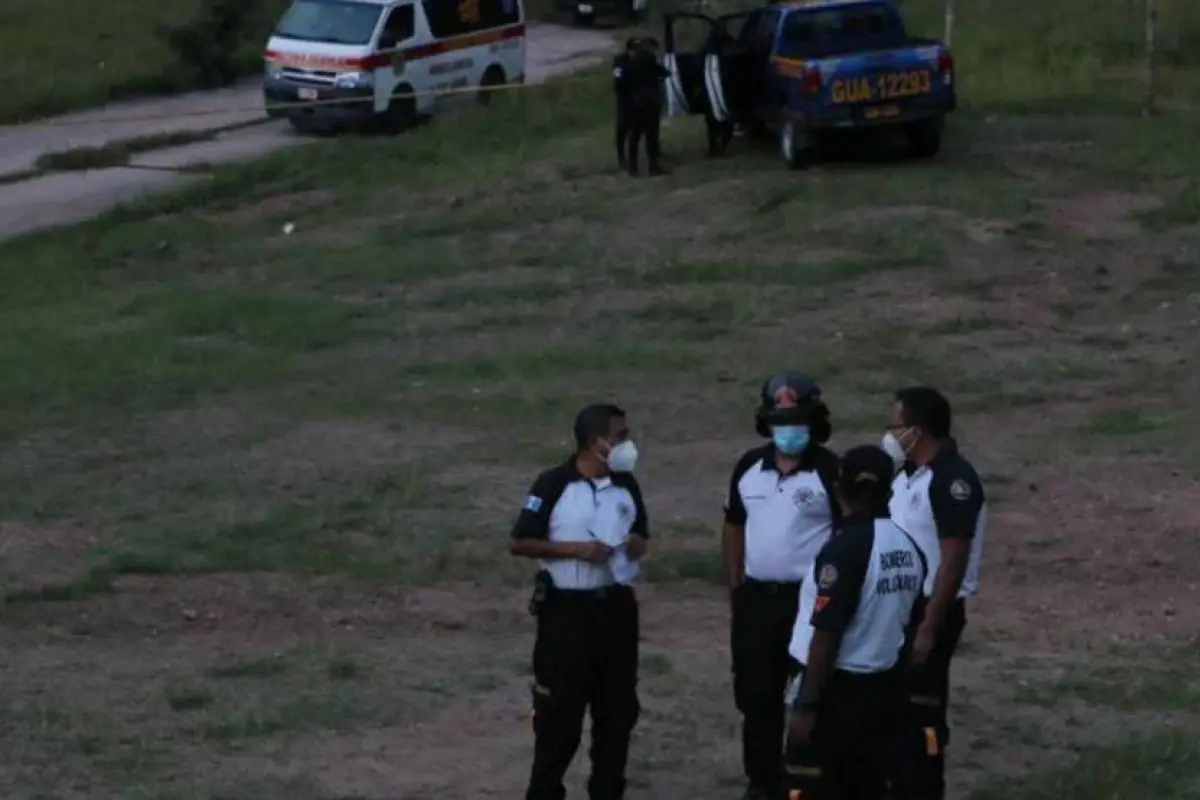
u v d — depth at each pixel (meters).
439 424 37.97
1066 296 46.22
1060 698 22.88
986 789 19.91
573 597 18.55
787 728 17.78
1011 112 67.81
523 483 33.88
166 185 67.31
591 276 49.84
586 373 41.41
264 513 32.00
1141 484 32.41
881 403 38.09
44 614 27.05
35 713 22.84
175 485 34.12
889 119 57.31
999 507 31.36
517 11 83.56
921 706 17.98
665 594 27.81
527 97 79.69
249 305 48.19
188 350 44.38
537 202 58.12
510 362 42.19
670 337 44.25
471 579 28.69
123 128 79.38
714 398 39.16
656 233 53.59
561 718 18.59
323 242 56.47
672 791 20.36
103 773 20.89
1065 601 26.80
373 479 34.12
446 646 25.66
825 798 16.50
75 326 47.47
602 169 61.94
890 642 16.31
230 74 93.44
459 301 48.34
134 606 27.45
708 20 62.00
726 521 19.44
